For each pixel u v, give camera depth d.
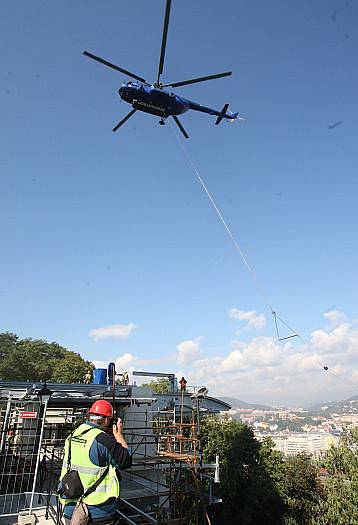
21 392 14.97
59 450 15.01
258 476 30.08
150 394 17.94
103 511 3.75
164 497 15.39
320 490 31.25
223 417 35.62
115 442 3.94
